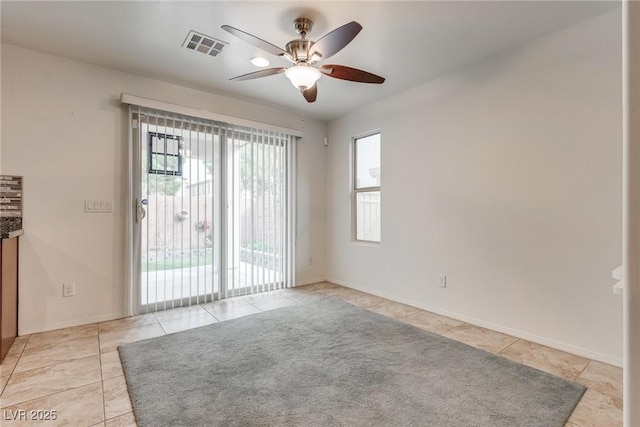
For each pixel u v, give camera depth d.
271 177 4.14
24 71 2.67
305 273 4.49
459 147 3.05
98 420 1.60
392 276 3.72
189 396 1.80
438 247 3.24
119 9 2.17
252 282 3.96
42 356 2.28
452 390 1.87
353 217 4.36
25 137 2.67
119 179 3.09
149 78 3.24
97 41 2.58
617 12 2.15
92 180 2.96
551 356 2.30
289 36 2.50
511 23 2.31
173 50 2.72
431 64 2.95
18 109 2.65
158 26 2.38
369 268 4.03
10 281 2.41
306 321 3.00
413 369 2.11
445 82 3.17
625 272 0.40
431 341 2.55
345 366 2.15
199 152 3.53
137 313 3.17
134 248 3.15
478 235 2.90
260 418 1.62
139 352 2.33
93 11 2.19
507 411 1.68
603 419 1.62
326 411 1.68
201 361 2.21
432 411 1.68
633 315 0.39
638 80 0.39
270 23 2.33
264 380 1.97
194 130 3.49
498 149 2.76
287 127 4.27
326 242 4.71
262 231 4.05
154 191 3.25
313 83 2.38
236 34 1.97
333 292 4.09
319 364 2.18
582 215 2.30
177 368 2.11
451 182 3.12
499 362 2.21
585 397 1.81
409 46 2.64
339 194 4.50
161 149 3.28
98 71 2.99
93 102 2.96
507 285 2.70
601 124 2.21
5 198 2.59
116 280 3.07
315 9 2.17
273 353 2.34
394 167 3.70
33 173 2.70
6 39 2.54
